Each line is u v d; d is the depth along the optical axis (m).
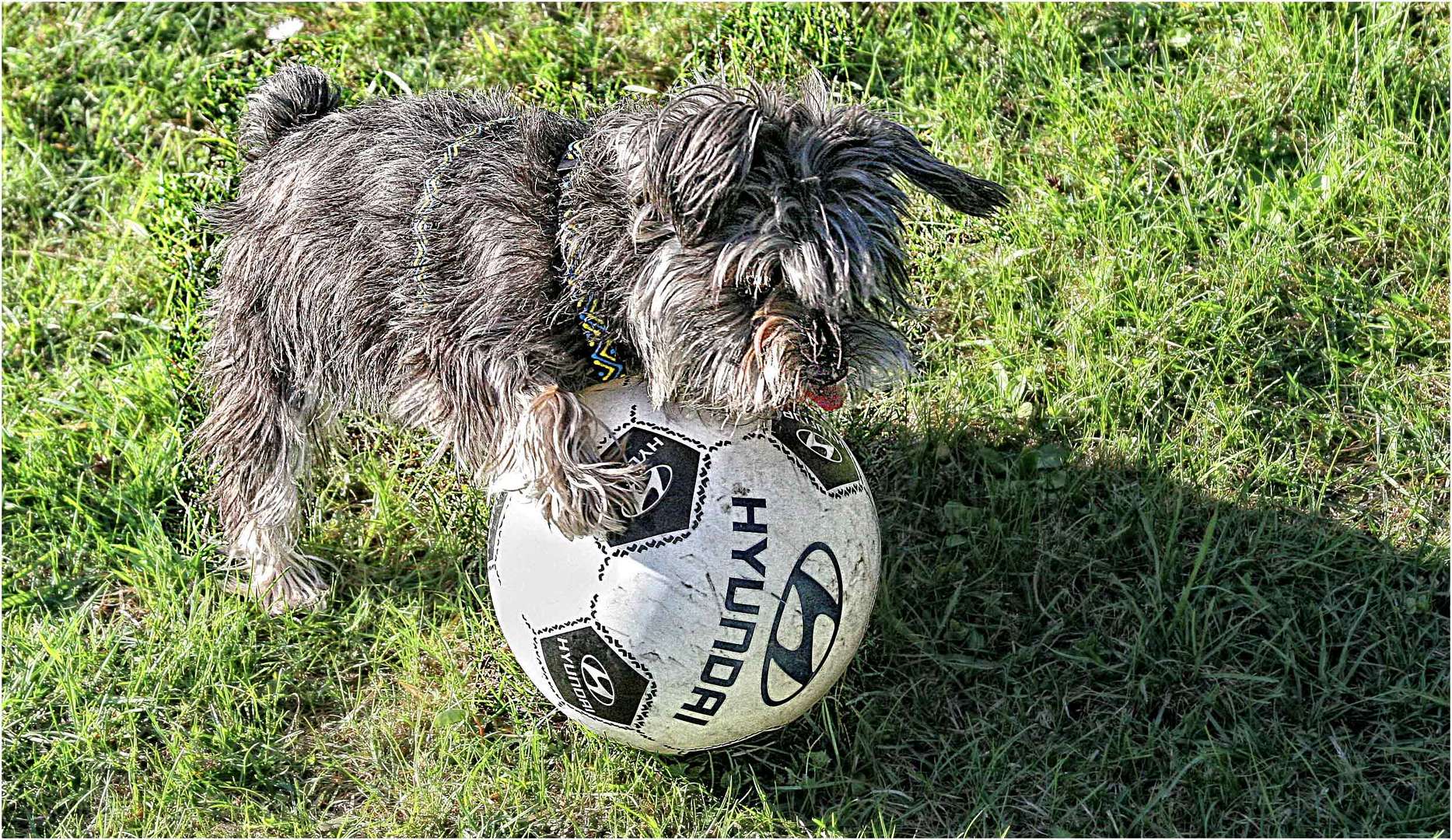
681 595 1.45
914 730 1.62
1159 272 1.81
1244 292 1.79
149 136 2.05
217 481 1.71
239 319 1.63
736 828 1.58
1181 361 1.77
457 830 1.61
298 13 2.11
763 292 1.41
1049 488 1.72
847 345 1.42
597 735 1.61
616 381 1.51
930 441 1.75
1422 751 1.59
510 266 1.47
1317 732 1.60
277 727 1.67
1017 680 1.64
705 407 1.47
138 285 1.95
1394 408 1.74
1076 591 1.69
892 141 1.45
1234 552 1.69
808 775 1.61
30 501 1.81
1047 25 1.98
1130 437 1.74
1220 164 1.88
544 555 1.48
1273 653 1.64
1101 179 1.87
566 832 1.60
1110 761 1.60
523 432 1.46
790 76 1.97
